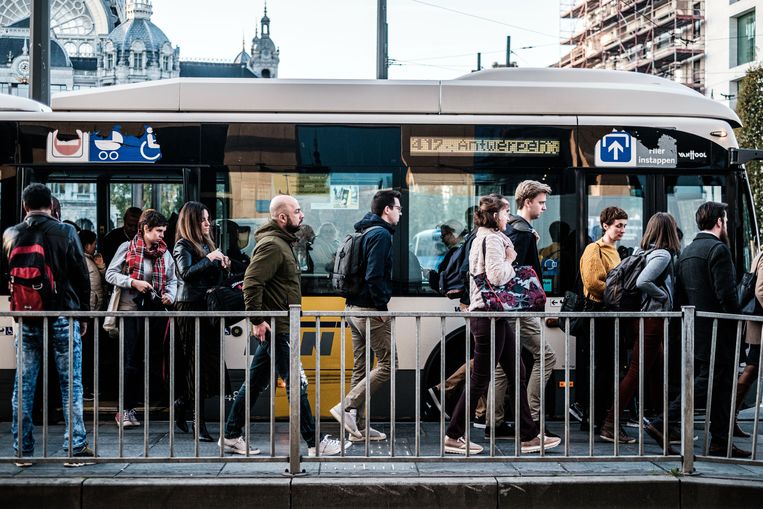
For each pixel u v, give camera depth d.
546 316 5.93
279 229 6.46
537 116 8.32
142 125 8.20
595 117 8.34
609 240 7.43
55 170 8.20
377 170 8.22
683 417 5.87
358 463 6.14
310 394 8.05
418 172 8.23
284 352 6.30
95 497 5.56
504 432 7.40
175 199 8.24
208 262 7.07
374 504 5.58
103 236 8.24
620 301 7.00
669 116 8.41
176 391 7.46
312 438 6.27
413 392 8.13
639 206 8.34
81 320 6.02
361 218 8.20
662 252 6.88
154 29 141.12
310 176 8.22
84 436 6.21
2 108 8.27
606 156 8.32
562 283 8.25
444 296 8.13
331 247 8.16
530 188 7.10
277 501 5.57
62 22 142.88
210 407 8.16
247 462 5.97
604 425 7.20
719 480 5.68
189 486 5.56
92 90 8.29
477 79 8.54
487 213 6.53
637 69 63.91
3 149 8.16
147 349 5.86
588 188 8.32
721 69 53.53
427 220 8.20
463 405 6.49
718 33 53.84
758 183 29.81
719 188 8.40
